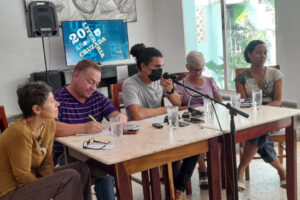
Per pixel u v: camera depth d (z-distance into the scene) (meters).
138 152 1.56
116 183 1.56
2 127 2.10
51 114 1.67
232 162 1.92
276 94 2.78
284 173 2.59
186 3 5.39
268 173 2.87
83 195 1.89
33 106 1.62
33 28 4.15
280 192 2.51
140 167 1.60
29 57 4.74
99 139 1.83
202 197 2.52
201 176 2.65
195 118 2.11
